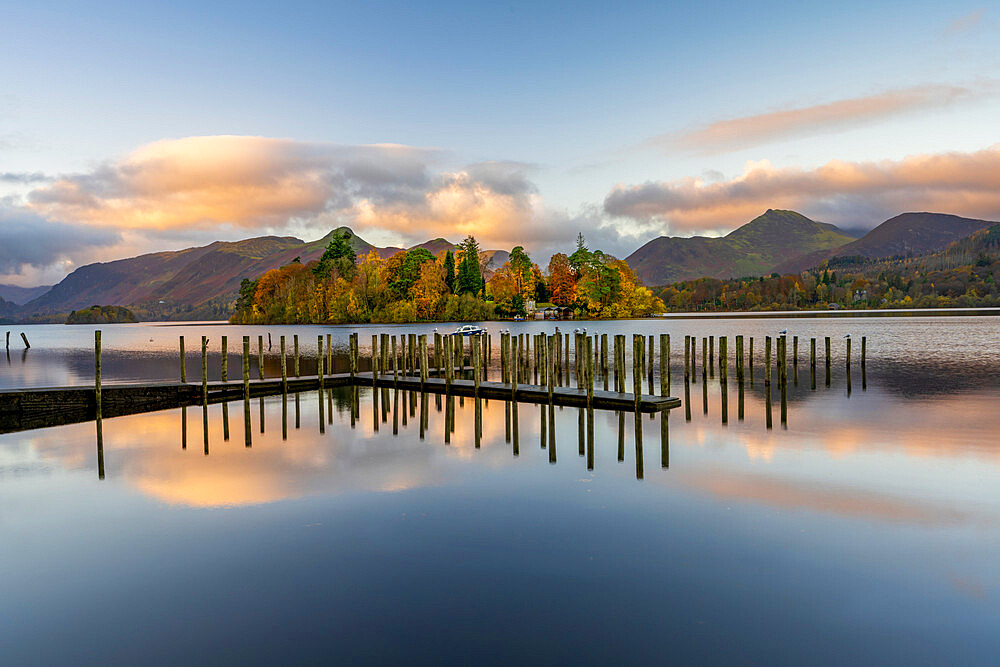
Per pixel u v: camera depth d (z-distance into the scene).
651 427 20.88
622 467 15.50
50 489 14.18
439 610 8.19
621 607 8.20
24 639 7.66
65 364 56.62
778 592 8.55
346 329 119.38
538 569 9.38
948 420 21.20
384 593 8.68
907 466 15.11
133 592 8.84
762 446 17.59
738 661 6.97
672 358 50.19
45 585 9.11
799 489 13.27
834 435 18.97
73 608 8.41
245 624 7.92
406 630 7.71
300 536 10.90
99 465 16.56
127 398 26.64
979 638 7.36
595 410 24.78
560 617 7.98
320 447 18.66
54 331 184.00
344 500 12.99
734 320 145.75
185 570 9.55
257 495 13.47
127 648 7.43
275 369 48.84
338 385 34.34
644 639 7.42
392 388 33.41
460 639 7.48
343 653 7.24
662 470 15.09
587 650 7.21
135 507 12.73
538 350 32.22
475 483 14.23
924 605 8.14
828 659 7.01
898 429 19.75
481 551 10.10
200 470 15.85
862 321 120.00
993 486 13.29
